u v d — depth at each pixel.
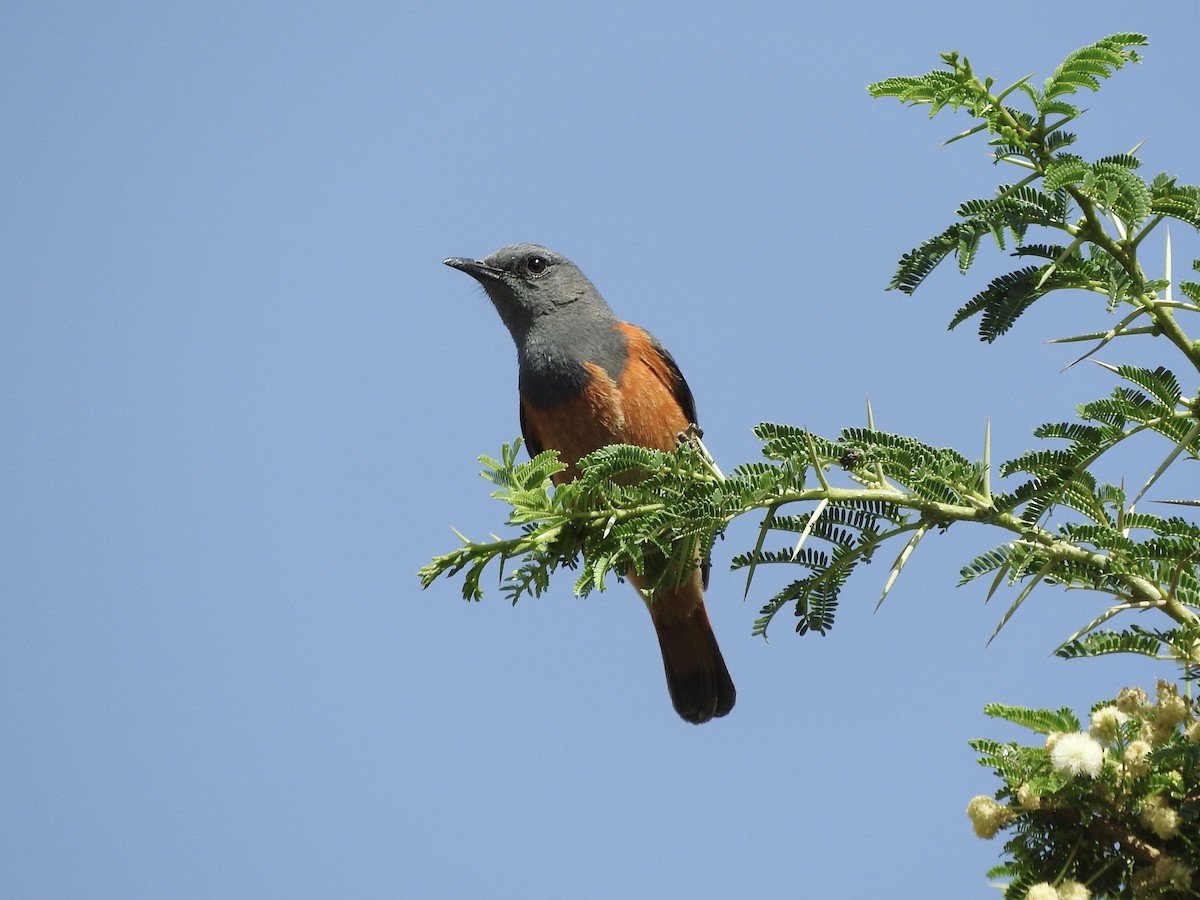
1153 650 7.12
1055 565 7.58
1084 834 6.71
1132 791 6.63
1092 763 6.48
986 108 7.82
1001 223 7.90
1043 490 7.74
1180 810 6.53
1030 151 7.88
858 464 8.20
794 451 8.20
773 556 8.53
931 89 7.89
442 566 9.12
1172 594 7.25
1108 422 7.70
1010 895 6.70
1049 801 6.77
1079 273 7.96
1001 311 7.99
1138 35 7.53
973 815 6.87
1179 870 6.30
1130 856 6.63
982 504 7.96
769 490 8.12
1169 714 6.66
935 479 7.98
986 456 8.02
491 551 9.09
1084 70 7.66
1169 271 7.82
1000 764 7.03
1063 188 7.72
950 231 8.03
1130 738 6.80
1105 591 7.55
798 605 8.58
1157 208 7.74
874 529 8.26
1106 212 7.51
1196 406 7.56
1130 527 7.71
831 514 8.35
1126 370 7.77
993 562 7.50
